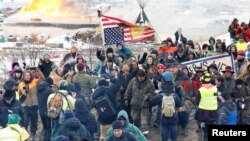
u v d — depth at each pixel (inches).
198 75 746.2
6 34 1845.5
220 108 623.5
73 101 612.7
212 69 759.1
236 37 1290.6
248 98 649.0
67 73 751.7
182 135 723.4
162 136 635.5
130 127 545.3
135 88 673.6
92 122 599.2
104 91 641.6
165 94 628.7
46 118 661.9
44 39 1670.8
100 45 1441.9
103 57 870.4
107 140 511.8
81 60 756.6
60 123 602.2
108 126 643.5
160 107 651.5
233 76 765.9
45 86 659.4
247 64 786.2
